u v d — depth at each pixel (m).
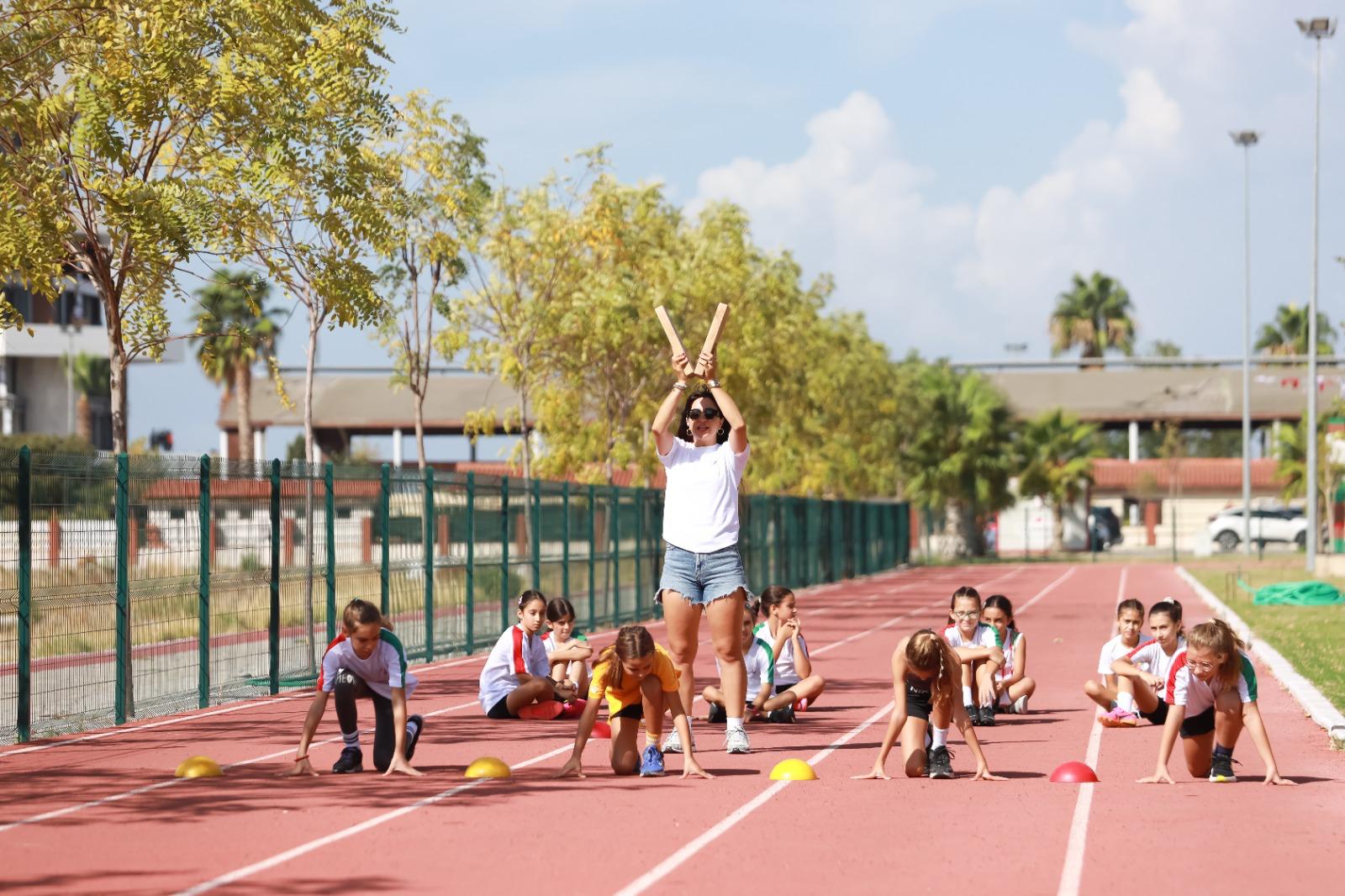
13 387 77.38
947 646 11.05
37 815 9.48
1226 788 10.55
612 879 7.66
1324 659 20.12
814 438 52.72
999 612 14.90
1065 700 16.67
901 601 40.72
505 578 24.97
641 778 11.05
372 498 20.28
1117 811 9.66
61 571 13.82
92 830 8.98
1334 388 77.69
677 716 11.25
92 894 7.30
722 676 12.59
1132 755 12.38
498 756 12.38
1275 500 81.62
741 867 7.97
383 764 11.34
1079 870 7.89
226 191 16.64
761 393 40.69
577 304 31.56
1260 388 85.19
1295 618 29.42
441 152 26.17
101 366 80.31
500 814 9.51
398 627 21.05
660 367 36.56
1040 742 13.20
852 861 8.13
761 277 40.09
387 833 8.88
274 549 17.64
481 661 22.33
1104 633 27.70
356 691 11.23
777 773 11.03
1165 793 10.36
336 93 16.61
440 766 11.73
